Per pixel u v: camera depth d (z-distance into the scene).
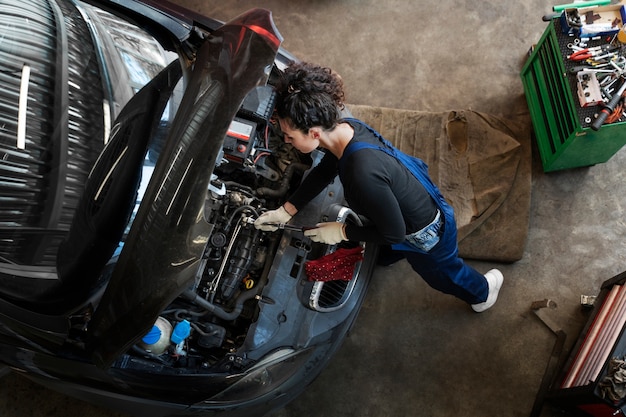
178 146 1.81
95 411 2.71
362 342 2.83
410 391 2.73
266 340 2.14
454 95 3.26
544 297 2.85
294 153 2.38
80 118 1.99
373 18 3.47
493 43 3.33
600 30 2.63
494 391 2.70
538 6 3.37
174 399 2.04
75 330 1.96
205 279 2.14
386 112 3.16
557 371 2.65
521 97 3.20
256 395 2.16
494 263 2.93
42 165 1.90
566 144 2.67
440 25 3.40
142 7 2.25
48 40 2.04
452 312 2.85
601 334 2.43
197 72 1.92
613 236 2.90
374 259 2.46
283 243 2.21
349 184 1.68
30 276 1.88
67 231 1.93
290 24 3.52
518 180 2.96
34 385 2.75
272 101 2.27
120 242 2.00
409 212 1.88
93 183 1.97
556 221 2.95
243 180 2.34
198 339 2.12
